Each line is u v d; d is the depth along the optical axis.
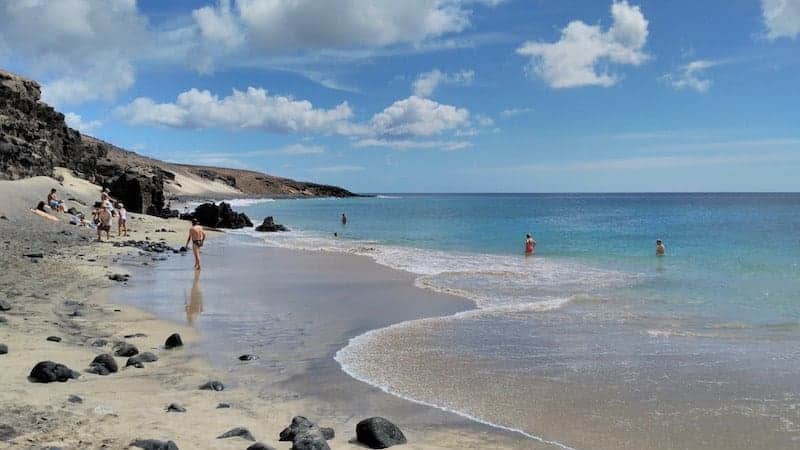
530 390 8.62
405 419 7.46
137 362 9.36
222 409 7.42
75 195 47.38
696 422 7.43
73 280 17.55
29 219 33.81
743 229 49.25
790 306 15.33
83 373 8.58
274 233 46.62
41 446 5.65
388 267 23.72
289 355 10.39
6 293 14.46
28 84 59.31
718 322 13.37
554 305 15.47
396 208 110.81
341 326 12.78
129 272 20.48
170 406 7.22
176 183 146.75
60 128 62.59
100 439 5.95
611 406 7.98
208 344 11.04
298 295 16.69
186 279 19.52
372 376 9.25
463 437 6.89
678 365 9.92
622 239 39.72
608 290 18.03
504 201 178.50
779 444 6.76
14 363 8.73
